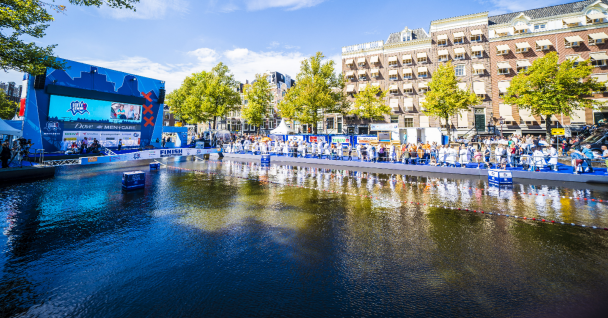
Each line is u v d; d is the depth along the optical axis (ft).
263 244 15.90
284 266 13.17
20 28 33.30
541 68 76.18
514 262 13.52
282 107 106.32
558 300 10.28
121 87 80.89
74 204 24.98
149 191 30.99
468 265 13.24
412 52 117.60
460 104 82.84
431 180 39.50
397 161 55.31
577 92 74.38
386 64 121.80
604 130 62.85
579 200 26.81
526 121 99.55
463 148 49.96
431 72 113.91
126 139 82.12
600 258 13.89
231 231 18.11
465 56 109.50
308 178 41.06
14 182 35.60
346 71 128.77
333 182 37.63
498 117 103.86
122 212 22.49
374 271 12.67
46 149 64.95
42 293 10.81
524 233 17.61
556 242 16.08
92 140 73.82
